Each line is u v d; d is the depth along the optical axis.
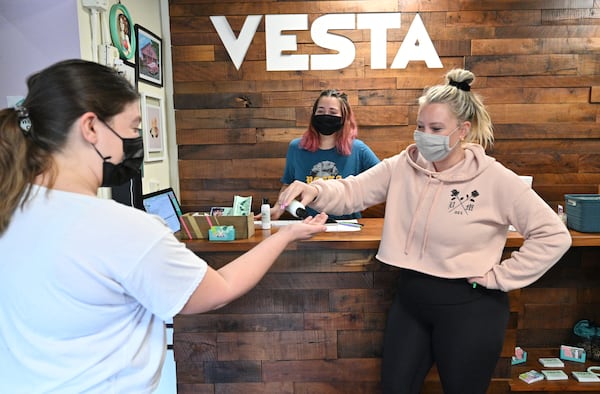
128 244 0.74
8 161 0.73
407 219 1.49
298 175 2.53
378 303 1.87
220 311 1.91
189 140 3.00
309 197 1.54
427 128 1.39
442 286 1.41
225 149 3.00
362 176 1.65
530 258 1.31
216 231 1.81
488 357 1.40
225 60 2.91
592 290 2.30
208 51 2.91
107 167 0.82
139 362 0.84
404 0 2.82
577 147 2.90
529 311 2.33
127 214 0.76
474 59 2.85
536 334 2.35
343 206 1.61
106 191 2.12
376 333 1.88
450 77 1.43
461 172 1.42
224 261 1.84
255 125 2.96
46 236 0.71
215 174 3.03
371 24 2.83
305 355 1.91
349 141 2.44
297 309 1.89
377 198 1.64
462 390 1.42
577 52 2.82
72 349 0.75
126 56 2.30
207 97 2.95
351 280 1.87
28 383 0.77
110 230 0.73
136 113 0.87
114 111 0.81
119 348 0.80
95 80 0.79
